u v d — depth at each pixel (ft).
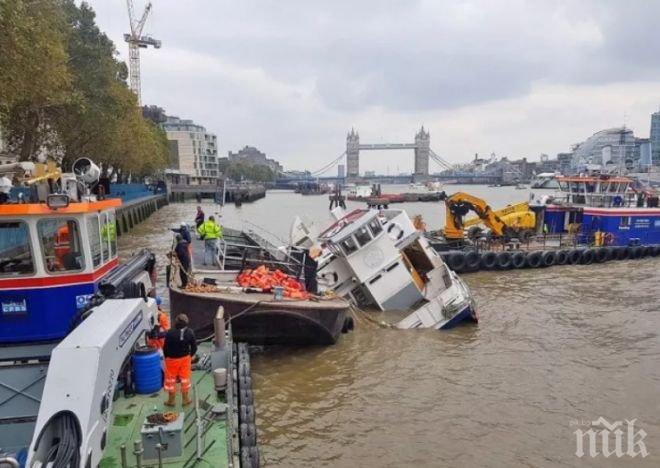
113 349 21.35
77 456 17.83
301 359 47.96
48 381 19.04
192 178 532.73
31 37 69.51
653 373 45.98
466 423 37.04
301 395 40.98
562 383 43.78
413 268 65.72
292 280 52.85
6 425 25.35
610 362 48.60
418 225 83.66
